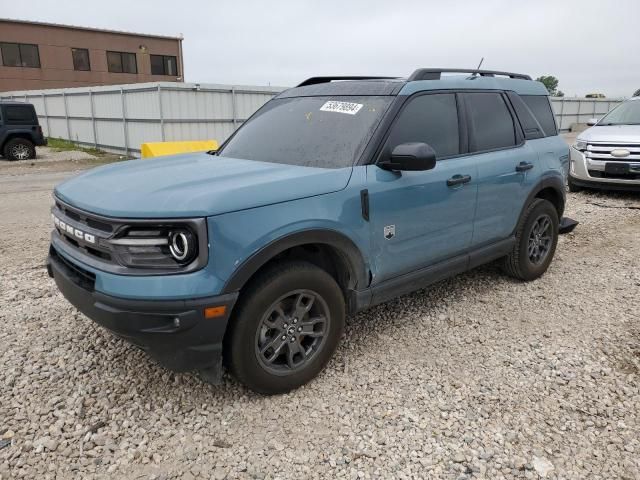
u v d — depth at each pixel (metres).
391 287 3.59
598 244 6.39
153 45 39.38
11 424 2.84
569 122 31.45
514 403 3.10
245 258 2.71
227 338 2.87
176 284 2.56
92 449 2.67
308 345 3.26
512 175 4.43
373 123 3.50
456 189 3.87
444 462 2.61
